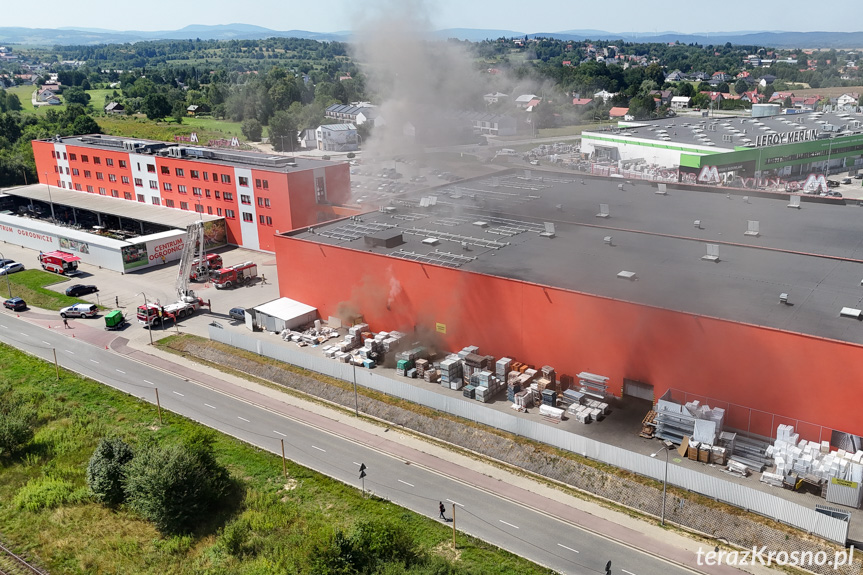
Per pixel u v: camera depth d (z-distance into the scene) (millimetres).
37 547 29359
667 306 34594
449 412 37375
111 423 38656
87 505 32250
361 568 25625
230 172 70250
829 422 30156
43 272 66625
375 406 38875
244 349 46844
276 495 31609
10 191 90688
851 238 45719
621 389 36438
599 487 30828
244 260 68562
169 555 28562
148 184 79625
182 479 30078
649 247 45250
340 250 47125
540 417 36188
